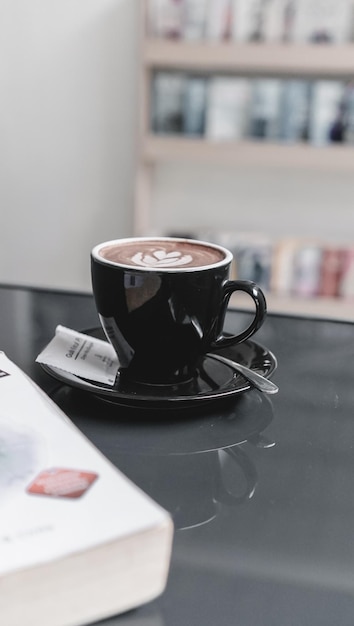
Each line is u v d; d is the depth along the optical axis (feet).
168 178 7.22
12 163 7.30
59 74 6.99
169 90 6.32
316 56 5.98
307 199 7.20
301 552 1.54
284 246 6.56
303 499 1.68
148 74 6.33
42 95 7.07
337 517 1.64
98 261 2.05
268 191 7.20
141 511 1.43
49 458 1.58
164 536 1.40
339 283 6.62
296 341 2.48
